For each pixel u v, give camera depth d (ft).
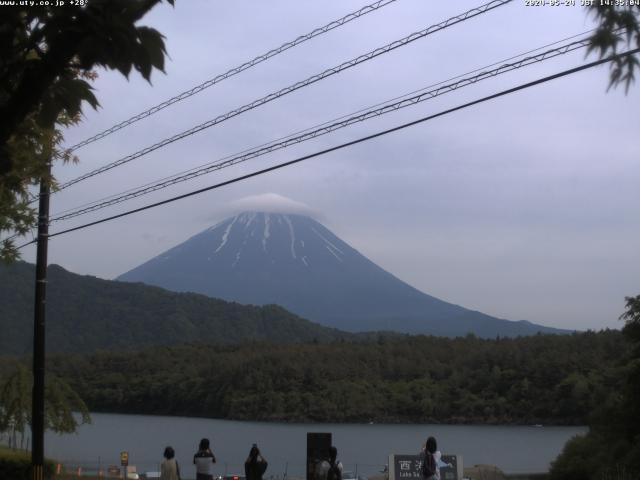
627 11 21.56
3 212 49.83
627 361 122.21
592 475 116.78
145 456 231.09
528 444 253.85
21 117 16.93
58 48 16.30
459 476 69.72
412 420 335.67
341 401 342.44
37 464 58.54
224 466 198.80
